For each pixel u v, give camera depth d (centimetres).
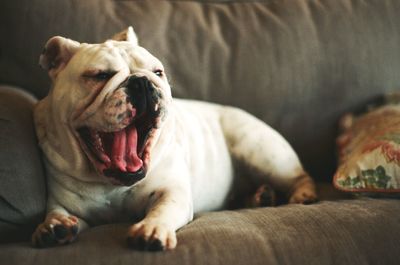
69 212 123
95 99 110
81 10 169
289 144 174
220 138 159
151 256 97
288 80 174
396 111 156
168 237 101
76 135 114
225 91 173
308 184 156
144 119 115
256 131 162
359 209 114
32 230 116
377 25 179
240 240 101
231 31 178
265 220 111
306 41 176
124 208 125
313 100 175
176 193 119
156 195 121
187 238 103
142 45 169
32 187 116
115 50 116
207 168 150
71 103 113
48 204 122
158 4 180
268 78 173
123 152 112
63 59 123
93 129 111
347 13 180
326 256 98
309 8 182
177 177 125
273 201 152
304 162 176
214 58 174
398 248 102
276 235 103
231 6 186
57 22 166
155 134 116
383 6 182
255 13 182
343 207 117
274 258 97
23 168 115
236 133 161
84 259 96
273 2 187
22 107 133
